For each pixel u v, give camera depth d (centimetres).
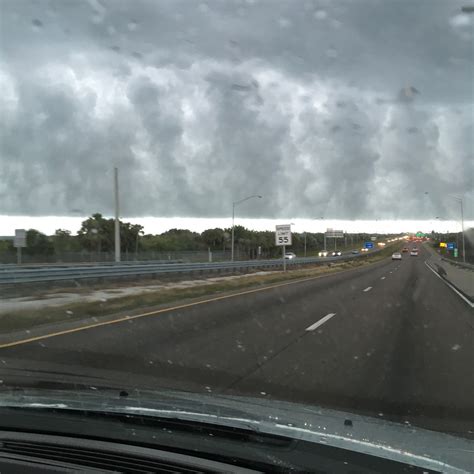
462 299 1967
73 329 1153
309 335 1096
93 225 6334
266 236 9369
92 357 848
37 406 368
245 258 6569
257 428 319
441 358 854
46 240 5672
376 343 999
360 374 736
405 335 1102
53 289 2081
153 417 337
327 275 3834
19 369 746
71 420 336
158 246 7300
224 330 1155
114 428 320
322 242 14825
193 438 304
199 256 5600
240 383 680
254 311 1522
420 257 9656
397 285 2756
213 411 365
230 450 284
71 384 605
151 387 638
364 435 324
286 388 653
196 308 1584
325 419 366
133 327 1188
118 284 2456
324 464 269
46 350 909
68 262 4650
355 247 16425
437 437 340
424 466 270
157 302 1723
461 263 5953
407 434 338
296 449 288
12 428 323
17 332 1106
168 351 905
